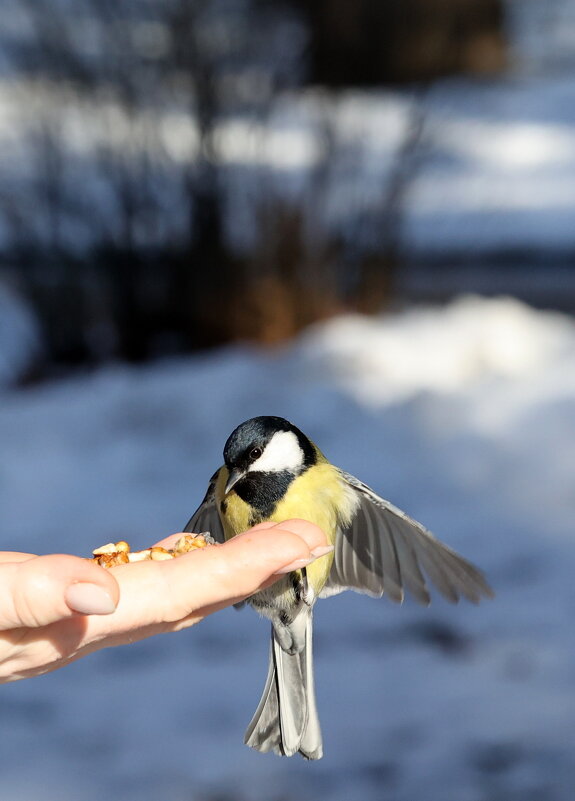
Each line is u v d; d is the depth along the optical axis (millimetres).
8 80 2531
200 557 704
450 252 3150
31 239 2564
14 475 1716
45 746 1039
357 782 991
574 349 2244
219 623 1231
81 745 1039
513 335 2275
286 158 2576
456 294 2832
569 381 1983
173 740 1043
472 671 1118
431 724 1054
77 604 659
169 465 1762
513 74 3080
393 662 1139
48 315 2566
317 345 2254
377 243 2607
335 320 2551
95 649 709
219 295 2543
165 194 2547
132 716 1076
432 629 1194
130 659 1167
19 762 1016
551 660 1129
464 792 969
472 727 1043
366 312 2590
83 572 664
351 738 1039
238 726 1063
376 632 1189
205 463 1765
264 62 2535
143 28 2488
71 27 2490
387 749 1028
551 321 2508
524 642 1155
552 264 3117
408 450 1752
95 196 2551
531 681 1096
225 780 997
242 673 1141
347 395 1998
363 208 2600
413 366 2156
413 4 2590
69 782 992
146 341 2580
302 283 2566
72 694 1113
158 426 1936
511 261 3154
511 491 1560
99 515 1560
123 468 1757
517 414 1838
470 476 1630
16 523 1529
